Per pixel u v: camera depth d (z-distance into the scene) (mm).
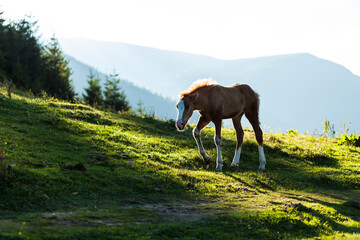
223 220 6305
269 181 10422
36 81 27750
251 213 6781
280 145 14734
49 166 7797
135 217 6008
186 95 10508
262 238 5848
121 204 6711
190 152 12203
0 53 25406
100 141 11078
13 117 11562
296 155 13930
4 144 8672
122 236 5043
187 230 5617
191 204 7383
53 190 6480
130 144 11609
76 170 7680
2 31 29234
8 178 6273
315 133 18750
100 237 4910
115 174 8188
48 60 32031
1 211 5402
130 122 14625
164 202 7293
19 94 16422
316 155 13984
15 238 4461
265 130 18688
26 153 8359
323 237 6125
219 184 9195
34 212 5598
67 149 9680
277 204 7883
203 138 14320
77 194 6676
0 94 14062
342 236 6305
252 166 12141
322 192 10172
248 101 11992
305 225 6660
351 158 14273
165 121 16328
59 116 12734
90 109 15016
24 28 30328
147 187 7883
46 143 9812
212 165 11430
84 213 5777
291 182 10750
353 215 7926
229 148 13414
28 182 6441
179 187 8438
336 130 18500
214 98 10875
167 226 5609
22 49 29016
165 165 10086
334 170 12469
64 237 4734
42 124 11500
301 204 7781
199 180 9281
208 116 11141
